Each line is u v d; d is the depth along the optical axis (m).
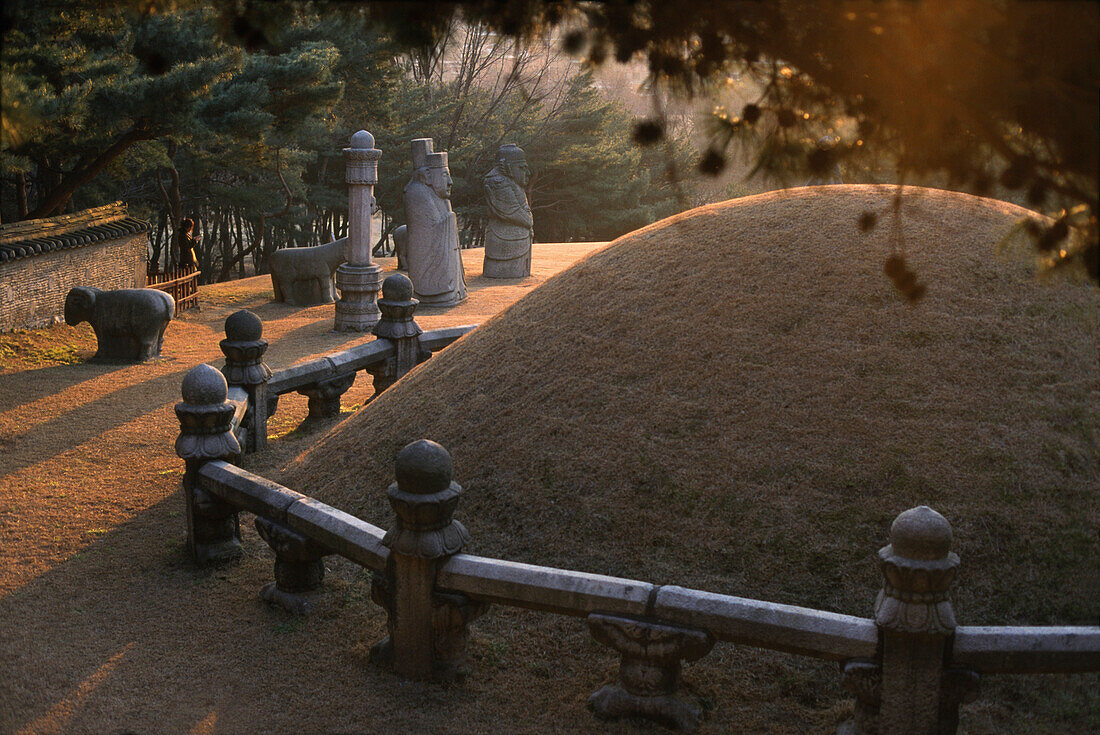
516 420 5.98
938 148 2.52
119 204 18.77
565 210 40.94
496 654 4.73
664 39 2.62
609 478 5.39
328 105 21.20
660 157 42.62
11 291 14.09
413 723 4.17
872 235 6.28
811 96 2.64
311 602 5.23
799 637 3.80
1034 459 4.97
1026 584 4.59
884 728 3.68
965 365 5.39
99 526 6.42
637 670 4.14
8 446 8.41
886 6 2.40
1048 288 5.86
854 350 5.54
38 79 13.18
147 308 12.73
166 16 15.73
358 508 6.04
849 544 4.79
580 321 6.51
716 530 5.00
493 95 40.00
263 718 4.18
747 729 4.14
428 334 9.84
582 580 4.16
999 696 4.30
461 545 4.45
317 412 9.06
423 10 2.69
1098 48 2.28
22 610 5.14
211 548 5.76
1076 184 2.44
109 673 4.51
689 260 6.61
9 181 22.30
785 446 5.20
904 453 5.03
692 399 5.59
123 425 9.16
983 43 2.34
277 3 2.91
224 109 17.34
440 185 18.52
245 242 47.69
